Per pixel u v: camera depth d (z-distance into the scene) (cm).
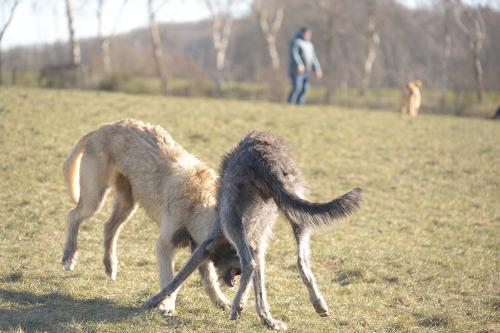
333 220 493
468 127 1722
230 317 509
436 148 1405
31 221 800
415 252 795
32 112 1323
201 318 543
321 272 717
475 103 2411
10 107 1342
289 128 1460
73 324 497
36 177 965
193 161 615
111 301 568
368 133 1498
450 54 3697
